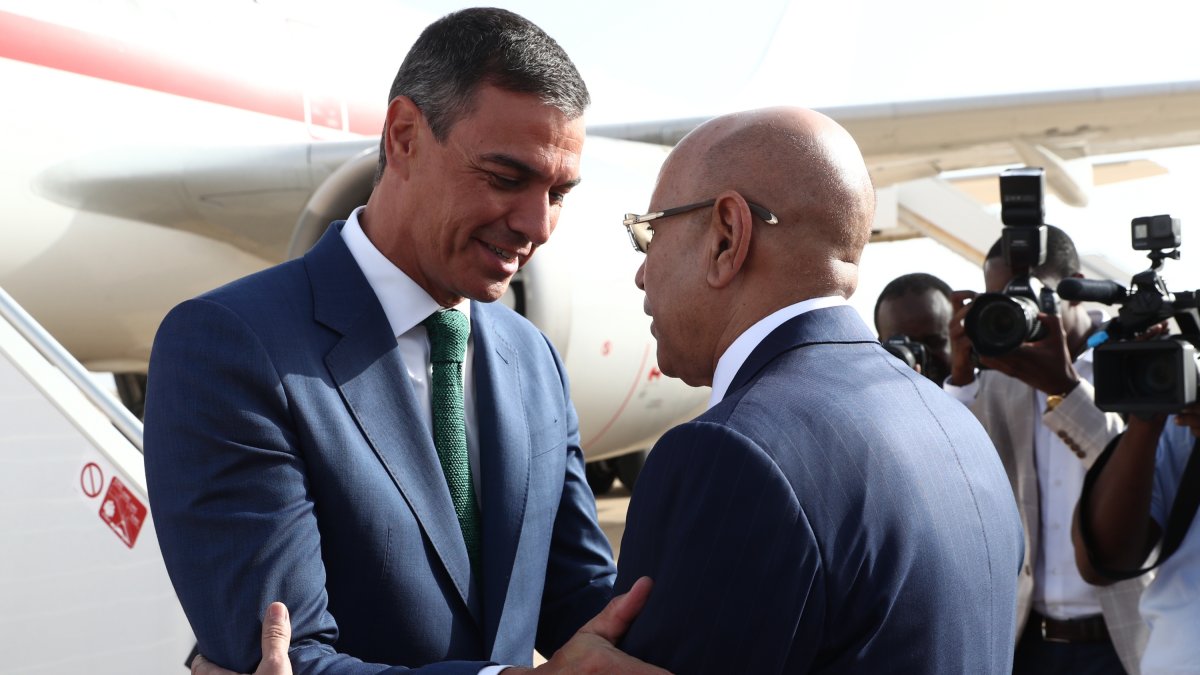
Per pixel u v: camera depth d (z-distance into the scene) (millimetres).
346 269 1629
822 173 1286
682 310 1345
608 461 9633
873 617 1127
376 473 1521
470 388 1738
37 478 2080
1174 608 2143
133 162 5582
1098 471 2207
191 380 1453
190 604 1434
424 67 1563
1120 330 2088
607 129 7727
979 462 1310
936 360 3311
